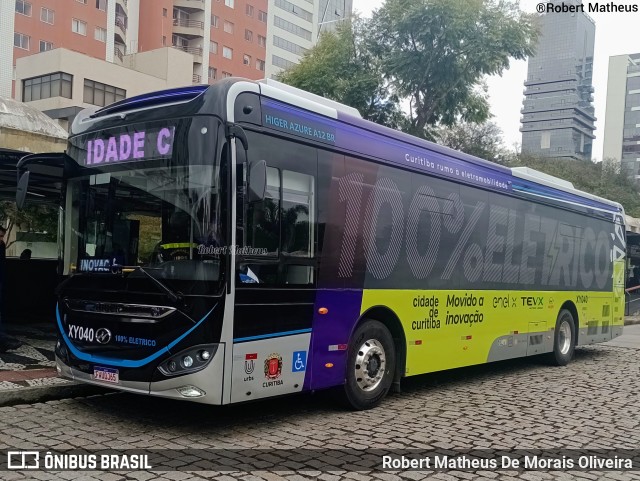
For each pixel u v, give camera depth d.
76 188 6.42
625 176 57.62
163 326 5.47
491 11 19.03
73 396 7.10
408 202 7.70
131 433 5.79
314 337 6.33
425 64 19.62
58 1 51.16
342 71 21.25
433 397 8.04
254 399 5.66
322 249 6.45
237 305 5.50
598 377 10.16
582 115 118.25
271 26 74.94
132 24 62.44
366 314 7.15
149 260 5.70
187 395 5.38
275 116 6.03
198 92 5.73
